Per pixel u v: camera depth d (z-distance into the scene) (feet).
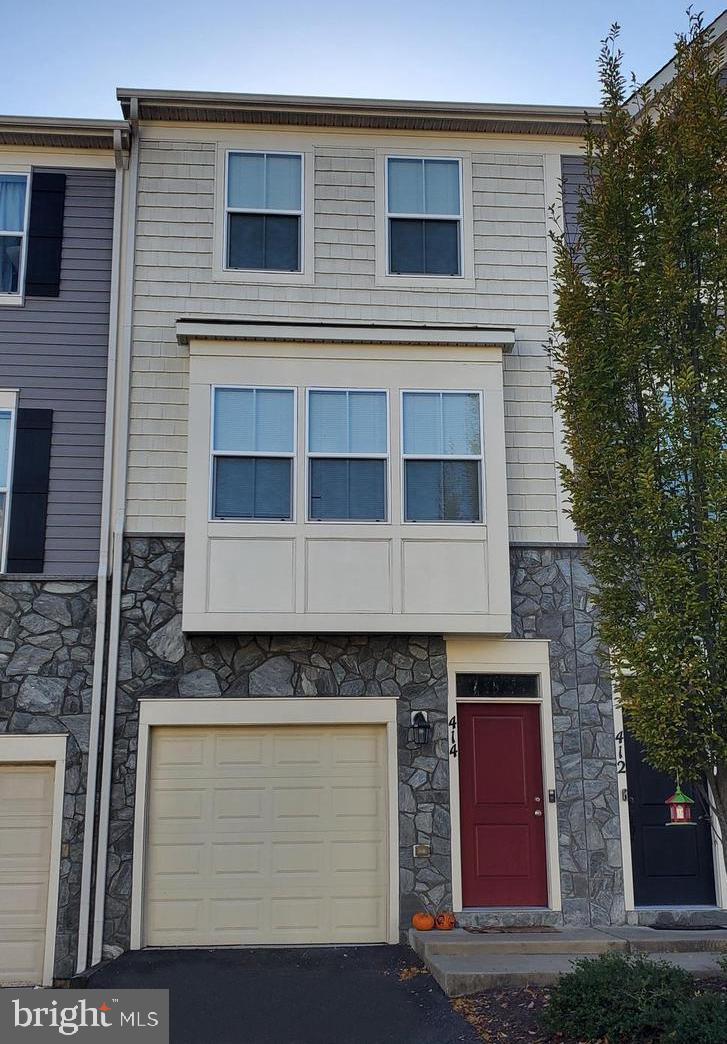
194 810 31.81
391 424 33.32
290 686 32.40
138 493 33.04
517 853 32.40
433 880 31.50
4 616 32.17
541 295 35.58
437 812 32.01
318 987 26.58
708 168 22.09
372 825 32.17
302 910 31.40
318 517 32.58
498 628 32.24
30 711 31.63
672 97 23.56
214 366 33.22
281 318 34.55
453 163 36.42
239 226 35.24
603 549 22.21
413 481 33.12
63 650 32.09
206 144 35.60
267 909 31.35
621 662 21.54
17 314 34.12
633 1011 20.77
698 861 32.71
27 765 31.68
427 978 26.86
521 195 36.29
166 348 34.04
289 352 33.55
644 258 22.53
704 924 31.63
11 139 35.06
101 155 35.55
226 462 32.73
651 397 21.85
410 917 31.19
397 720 32.50
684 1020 19.58
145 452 33.30
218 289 34.58
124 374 33.58
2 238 34.88
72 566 32.63
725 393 21.04
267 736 32.50
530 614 33.53
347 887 31.68
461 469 33.37
